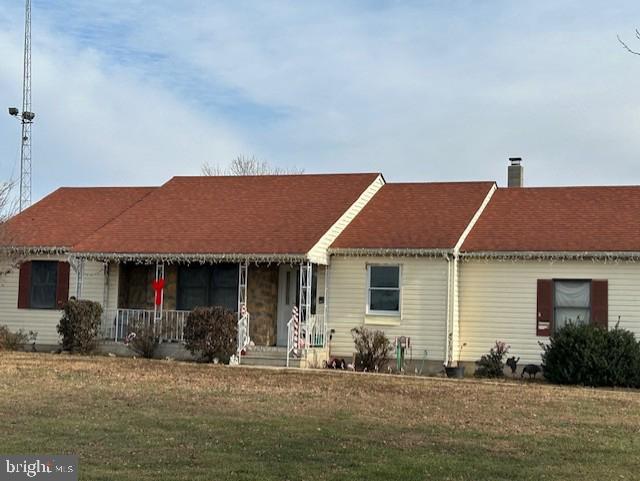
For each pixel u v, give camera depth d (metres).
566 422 14.23
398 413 14.70
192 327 23.98
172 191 30.23
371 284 24.91
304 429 12.73
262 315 25.80
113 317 26.55
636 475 10.28
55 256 27.52
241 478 9.62
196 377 19.44
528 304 23.72
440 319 24.03
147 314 25.94
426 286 24.27
